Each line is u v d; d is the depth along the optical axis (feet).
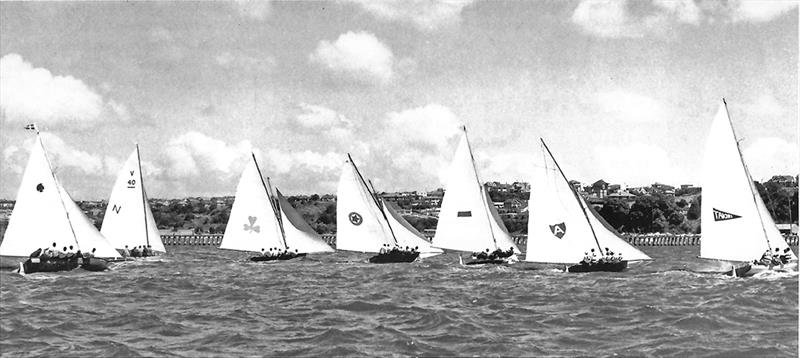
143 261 316.19
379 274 256.32
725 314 157.48
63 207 243.60
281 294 199.72
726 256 212.23
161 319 159.74
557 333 144.15
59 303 182.39
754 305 167.43
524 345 134.10
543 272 251.60
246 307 176.24
